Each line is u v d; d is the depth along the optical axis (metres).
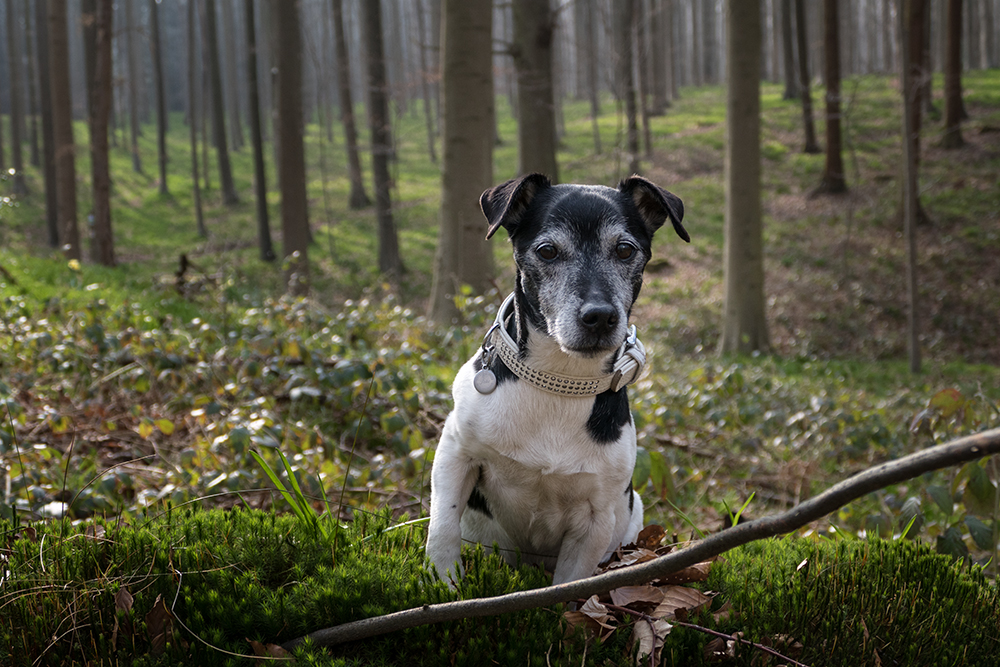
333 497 4.14
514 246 2.79
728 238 14.38
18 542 2.59
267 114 52.06
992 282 17.97
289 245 17.27
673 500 3.72
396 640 2.28
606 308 2.37
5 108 52.28
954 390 4.31
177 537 2.73
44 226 28.62
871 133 29.92
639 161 28.91
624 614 2.39
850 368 13.12
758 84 13.88
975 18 48.41
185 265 10.59
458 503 2.70
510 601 1.89
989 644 2.49
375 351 6.79
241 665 2.13
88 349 6.12
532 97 17.06
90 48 23.94
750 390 8.47
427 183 33.97
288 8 16.80
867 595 2.65
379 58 20.86
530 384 2.56
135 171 40.66
